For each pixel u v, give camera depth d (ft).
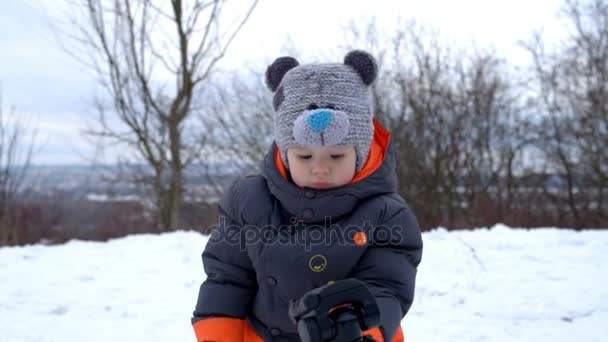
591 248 19.07
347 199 5.34
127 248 21.17
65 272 17.79
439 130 52.47
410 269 5.38
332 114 4.90
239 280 5.77
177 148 35.76
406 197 51.62
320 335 3.84
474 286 14.90
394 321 4.85
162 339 11.89
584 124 50.93
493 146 53.21
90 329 12.61
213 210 49.03
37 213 46.83
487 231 22.49
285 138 5.31
